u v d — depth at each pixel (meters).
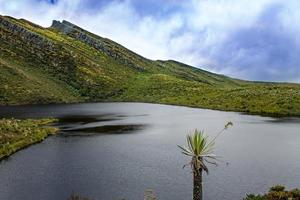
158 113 119.19
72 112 124.31
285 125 80.25
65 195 31.66
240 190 32.66
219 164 42.31
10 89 175.12
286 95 130.12
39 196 31.41
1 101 162.12
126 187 33.78
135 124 86.75
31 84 191.00
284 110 112.69
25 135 62.12
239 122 87.56
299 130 71.56
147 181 35.62
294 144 55.56
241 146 54.09
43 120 93.06
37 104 170.62
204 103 151.88
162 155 47.94
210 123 86.88
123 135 67.88
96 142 59.34
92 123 89.69
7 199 30.70
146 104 172.00
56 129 75.25
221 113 116.00
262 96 136.50
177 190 32.81
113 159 45.66
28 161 44.69
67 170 40.06
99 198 30.86
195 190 18.09
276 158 45.53
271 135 65.19
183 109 137.25
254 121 89.44
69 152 50.56
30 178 36.91
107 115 112.62
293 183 34.84
